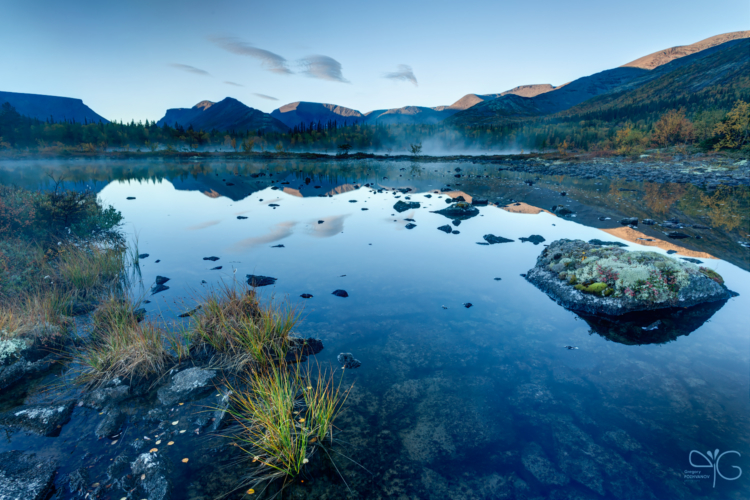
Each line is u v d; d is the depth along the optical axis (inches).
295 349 208.5
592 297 268.1
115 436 146.4
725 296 281.0
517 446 143.8
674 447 141.7
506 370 194.1
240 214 619.5
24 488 118.0
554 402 168.9
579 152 2957.7
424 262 366.6
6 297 242.2
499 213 625.0
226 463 133.8
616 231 487.8
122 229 496.7
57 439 144.3
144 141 5157.5
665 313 259.8
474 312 261.1
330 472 131.4
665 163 1702.8
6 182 1047.6
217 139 5580.7
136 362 184.5
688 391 175.2
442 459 137.9
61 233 379.6
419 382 183.9
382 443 145.5
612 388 178.7
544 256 356.5
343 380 185.5
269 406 154.5
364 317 251.4
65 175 1424.7
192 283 303.6
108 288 289.4
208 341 212.2
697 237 450.9
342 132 6988.2
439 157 3403.1
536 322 247.3
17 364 186.7
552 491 123.9
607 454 138.8
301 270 339.3
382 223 546.6
